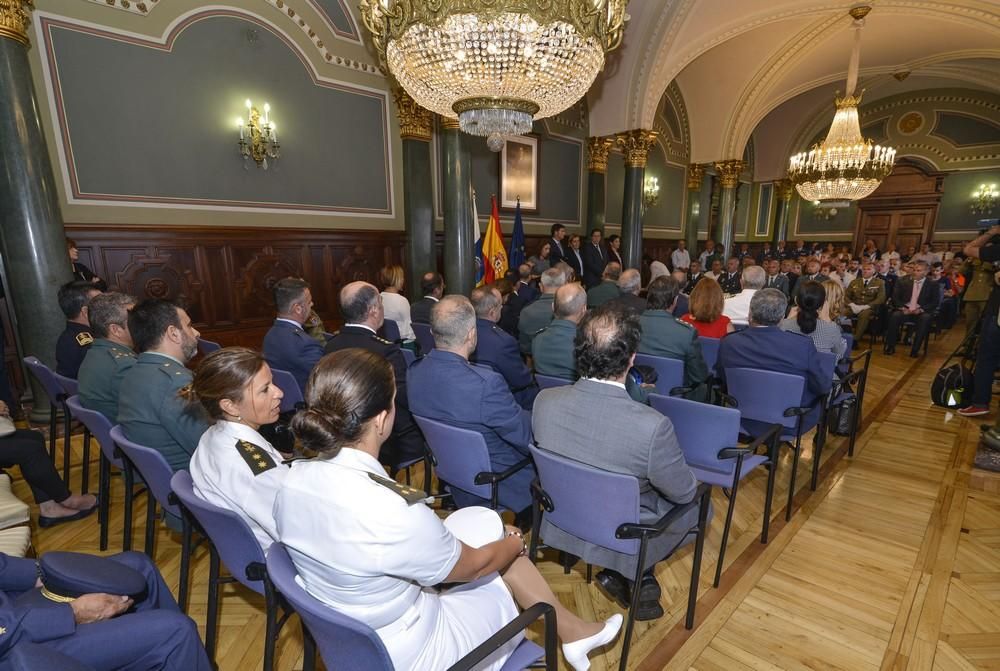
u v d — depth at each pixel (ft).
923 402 14.21
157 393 5.59
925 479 9.65
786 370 8.12
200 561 7.27
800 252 42.93
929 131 42.19
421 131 20.01
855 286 21.75
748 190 46.80
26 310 11.19
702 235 40.93
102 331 7.31
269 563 3.17
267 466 4.32
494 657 3.76
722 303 10.91
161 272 14.56
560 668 5.41
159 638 3.95
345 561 2.89
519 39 8.84
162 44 14.11
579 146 28.66
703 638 5.80
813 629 5.93
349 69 18.29
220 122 15.40
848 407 11.42
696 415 6.64
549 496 5.29
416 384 6.30
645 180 33.99
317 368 3.26
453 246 19.13
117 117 13.53
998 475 9.74
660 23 23.16
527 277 18.29
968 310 20.76
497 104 10.07
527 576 4.74
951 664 5.40
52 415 9.42
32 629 3.50
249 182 16.20
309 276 17.84
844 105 24.29
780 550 7.48
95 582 3.86
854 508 8.64
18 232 10.87
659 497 5.33
